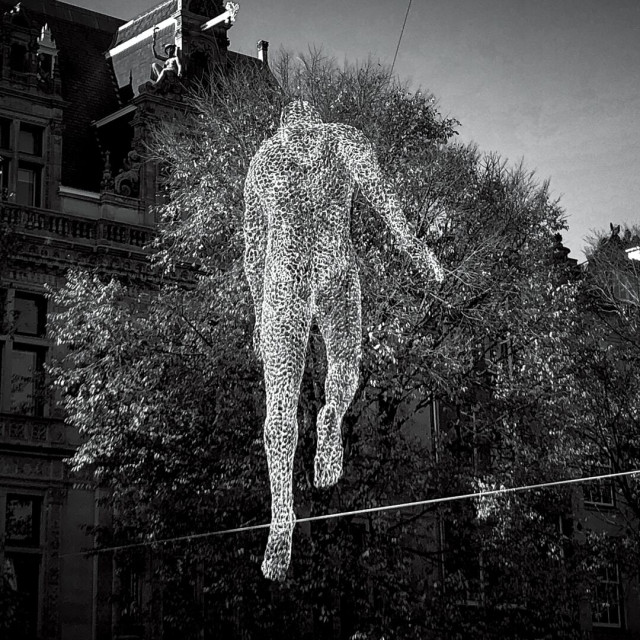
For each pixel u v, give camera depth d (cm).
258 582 2286
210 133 2747
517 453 2488
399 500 2511
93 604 2912
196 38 3600
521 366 2617
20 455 2916
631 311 3291
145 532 2414
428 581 2348
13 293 3020
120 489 2453
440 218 2628
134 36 3791
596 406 2920
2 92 3172
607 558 2844
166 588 2498
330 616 2297
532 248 2725
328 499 2314
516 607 2389
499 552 2372
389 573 2277
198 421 2398
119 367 2472
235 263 2497
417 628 2286
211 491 2366
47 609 2858
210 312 2519
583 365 2902
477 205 2664
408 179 2566
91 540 2962
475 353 2614
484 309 2580
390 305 2455
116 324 2525
